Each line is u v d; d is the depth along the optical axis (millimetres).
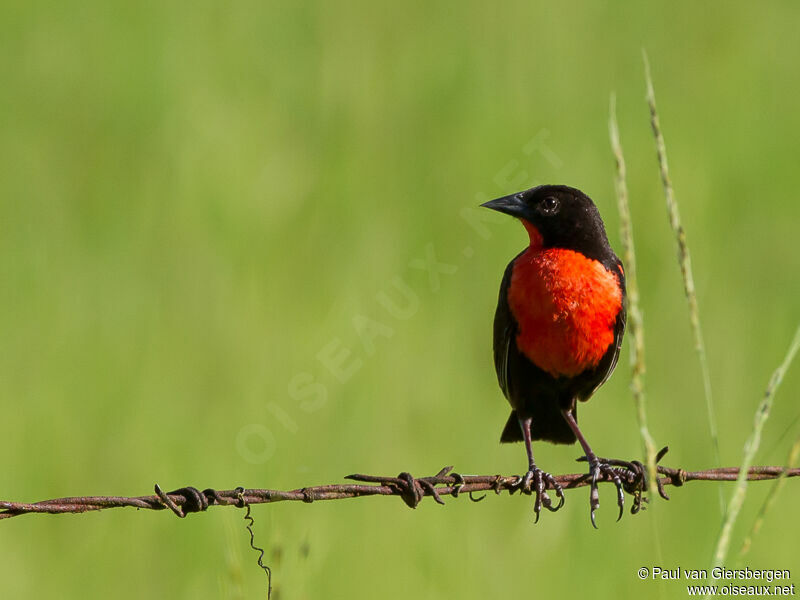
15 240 15188
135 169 16266
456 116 16969
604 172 15875
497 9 18922
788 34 20047
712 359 13570
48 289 14281
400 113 17109
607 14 19828
